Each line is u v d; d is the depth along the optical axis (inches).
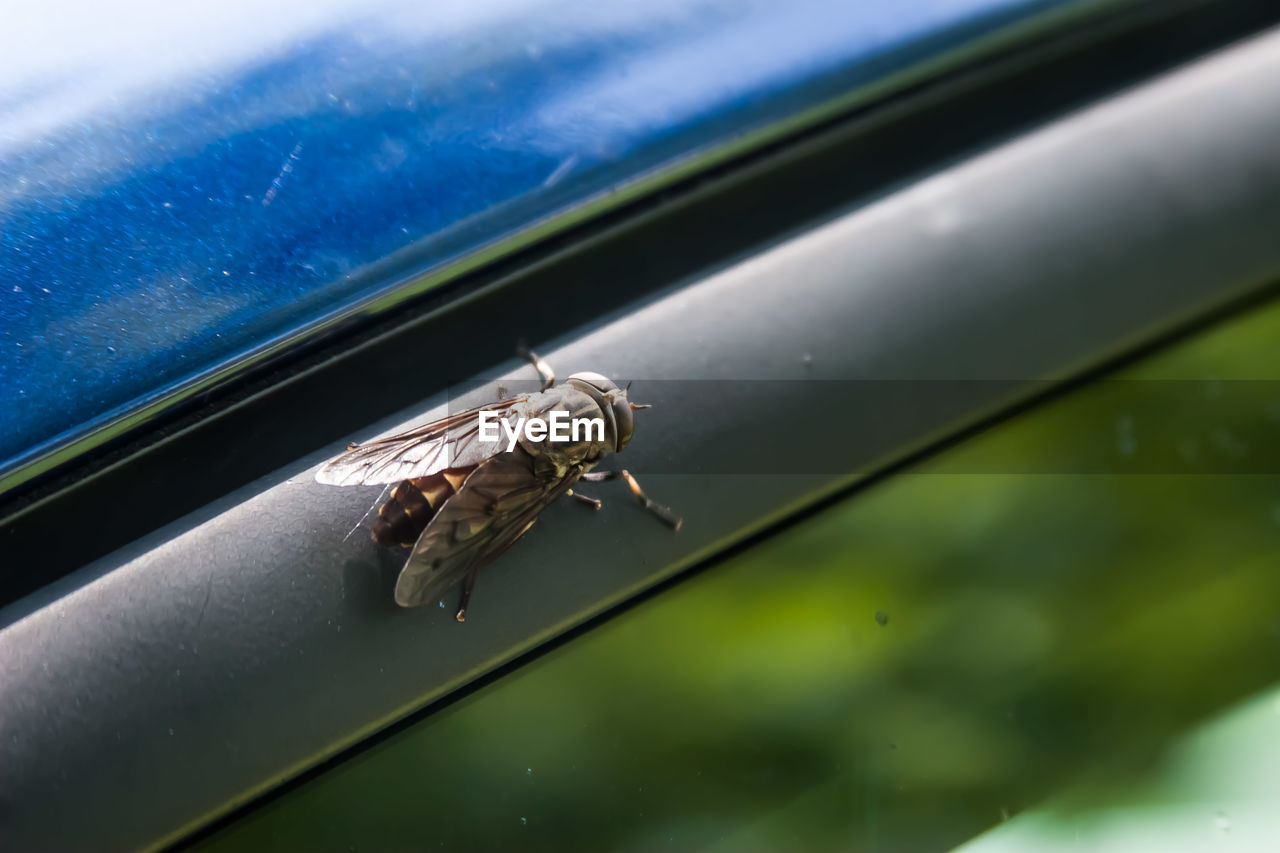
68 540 4.9
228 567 4.8
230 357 5.0
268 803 4.8
